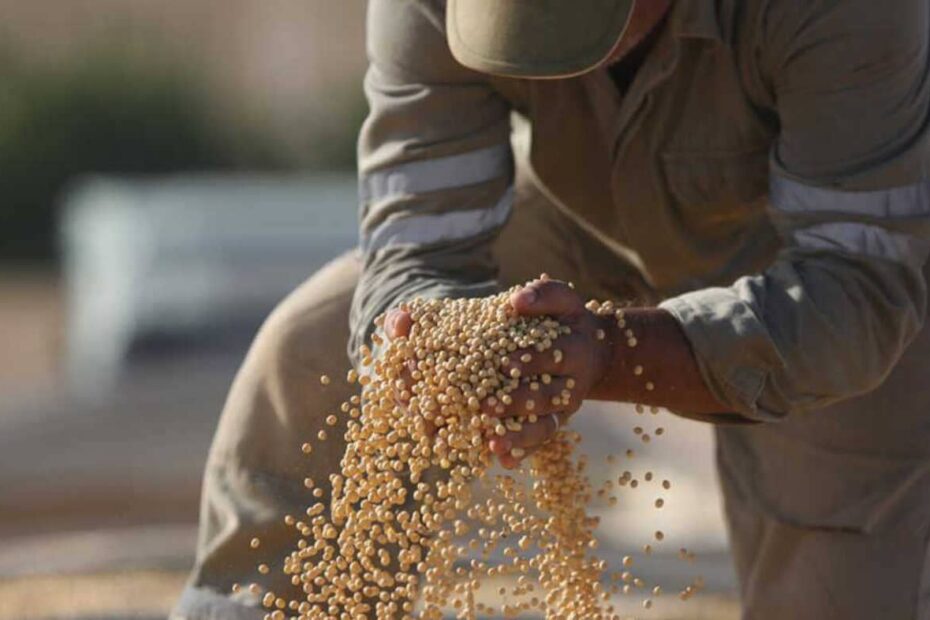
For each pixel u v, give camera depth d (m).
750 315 6.49
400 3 7.08
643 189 7.32
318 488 6.97
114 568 11.98
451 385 6.25
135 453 20.08
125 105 49.50
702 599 10.84
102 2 55.69
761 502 8.00
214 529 7.39
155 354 24.98
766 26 6.68
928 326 7.47
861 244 6.64
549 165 7.52
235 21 56.72
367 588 6.69
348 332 7.32
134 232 27.34
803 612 7.90
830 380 6.61
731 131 7.10
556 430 6.33
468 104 7.10
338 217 27.72
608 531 15.92
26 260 48.00
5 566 12.09
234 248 26.38
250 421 7.38
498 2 6.42
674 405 6.57
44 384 29.98
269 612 7.12
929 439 7.61
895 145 6.62
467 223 7.13
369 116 7.24
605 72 7.09
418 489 6.55
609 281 8.18
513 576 10.72
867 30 6.52
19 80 49.38
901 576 7.70
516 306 6.24
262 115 52.19
